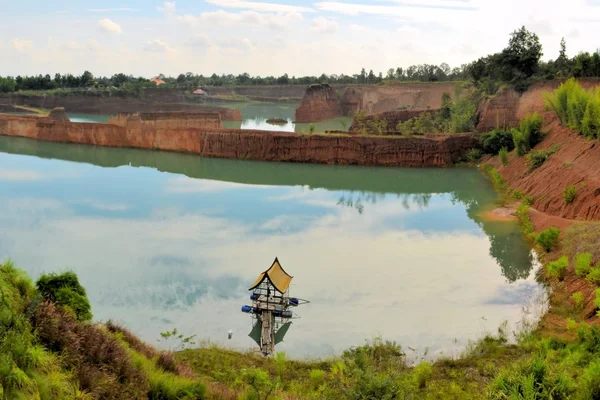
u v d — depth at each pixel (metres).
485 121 87.12
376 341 25.80
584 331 23.58
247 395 18.06
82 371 14.87
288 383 21.41
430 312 29.27
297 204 56.38
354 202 57.62
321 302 30.56
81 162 84.88
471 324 27.75
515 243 41.56
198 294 31.77
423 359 24.08
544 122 72.06
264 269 36.09
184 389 17.39
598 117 50.69
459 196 60.31
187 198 58.66
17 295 16.36
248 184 67.69
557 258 35.06
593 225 36.16
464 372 22.45
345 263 37.31
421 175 74.12
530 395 18.02
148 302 30.50
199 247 40.84
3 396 11.96
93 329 17.48
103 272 35.25
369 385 18.03
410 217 50.69
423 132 91.94
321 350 25.09
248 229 46.12
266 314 28.58
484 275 34.84
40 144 106.62
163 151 97.38
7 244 41.19
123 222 48.22
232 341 25.95
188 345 25.41
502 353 24.09
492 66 96.25
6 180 68.06
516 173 63.25
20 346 13.71
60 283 19.55
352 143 82.88
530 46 91.31
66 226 46.69
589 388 17.80
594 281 28.28
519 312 29.03
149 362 18.92
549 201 47.91
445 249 40.56
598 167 45.78
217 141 90.88
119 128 103.12
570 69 89.62
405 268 36.28
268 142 86.81
